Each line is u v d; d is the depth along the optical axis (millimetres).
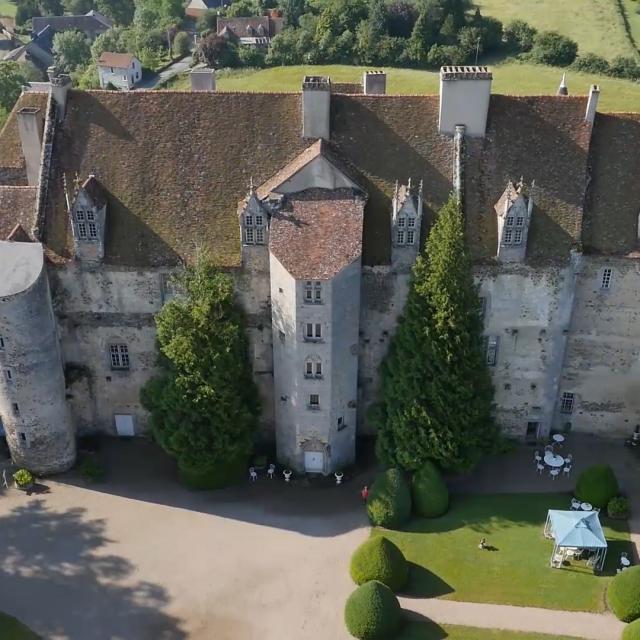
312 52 161375
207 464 71000
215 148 73438
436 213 70562
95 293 72250
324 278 65062
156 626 61188
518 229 67875
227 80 159750
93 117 74438
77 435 79375
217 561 66688
